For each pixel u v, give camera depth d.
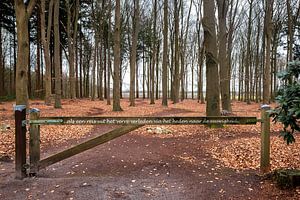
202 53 33.81
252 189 4.64
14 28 33.09
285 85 4.38
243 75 43.81
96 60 38.41
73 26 33.31
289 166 5.90
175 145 8.54
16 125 5.14
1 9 30.11
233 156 6.91
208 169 5.89
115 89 19.98
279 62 42.09
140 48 45.50
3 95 32.16
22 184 4.90
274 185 4.68
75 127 12.20
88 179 5.15
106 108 23.11
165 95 25.33
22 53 10.88
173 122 5.29
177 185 4.90
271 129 11.25
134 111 20.06
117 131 5.34
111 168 6.01
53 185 4.84
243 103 36.03
